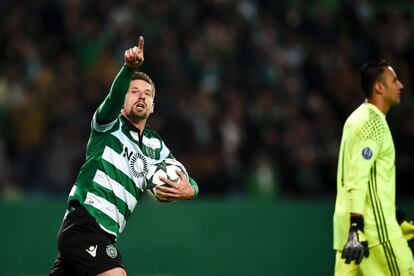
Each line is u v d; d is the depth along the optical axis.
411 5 61.34
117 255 21.53
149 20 52.75
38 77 48.97
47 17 52.38
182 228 41.84
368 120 23.56
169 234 41.75
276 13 56.56
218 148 47.53
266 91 50.47
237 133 48.44
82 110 47.75
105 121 21.70
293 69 53.38
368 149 23.17
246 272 42.06
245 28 54.19
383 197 23.38
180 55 51.28
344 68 53.41
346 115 52.25
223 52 52.44
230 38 53.12
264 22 55.72
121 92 21.09
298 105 50.44
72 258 21.48
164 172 22.14
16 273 40.97
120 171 21.94
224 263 41.97
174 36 52.12
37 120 47.44
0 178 45.84
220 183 46.62
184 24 53.00
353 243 22.59
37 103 47.81
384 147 23.58
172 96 48.56
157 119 47.53
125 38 51.25
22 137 47.12
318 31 55.56
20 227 41.22
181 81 49.88
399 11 60.66
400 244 23.22
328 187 48.38
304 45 55.25
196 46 52.06
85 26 52.38
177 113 47.69
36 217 41.34
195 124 47.72
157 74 49.44
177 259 41.69
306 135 48.81
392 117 50.84
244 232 42.22
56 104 48.19
